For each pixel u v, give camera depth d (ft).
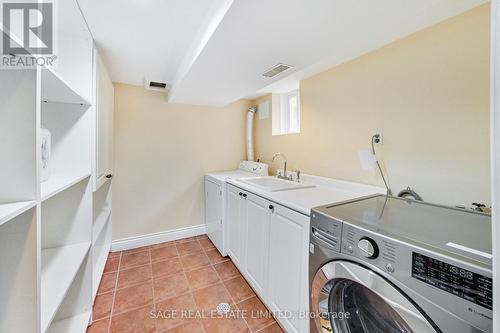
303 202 4.40
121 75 7.27
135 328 4.69
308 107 7.25
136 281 6.30
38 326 2.34
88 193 4.85
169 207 9.00
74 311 4.71
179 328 4.69
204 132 9.57
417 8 3.03
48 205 4.61
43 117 4.48
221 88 6.85
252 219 5.80
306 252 3.89
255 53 4.43
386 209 3.70
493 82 1.28
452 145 3.97
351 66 5.79
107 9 3.92
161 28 4.55
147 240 8.61
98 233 5.75
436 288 2.10
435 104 4.17
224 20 3.31
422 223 2.99
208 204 9.14
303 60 4.75
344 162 6.04
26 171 2.27
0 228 2.21
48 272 3.76
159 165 8.74
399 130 4.76
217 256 7.77
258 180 7.59
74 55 4.66
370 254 2.63
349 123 5.88
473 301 1.88
